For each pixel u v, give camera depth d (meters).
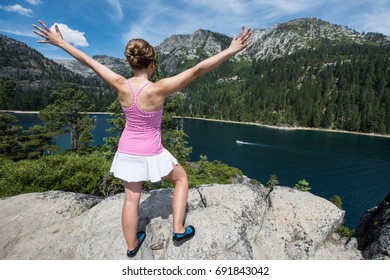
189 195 4.40
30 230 4.17
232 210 3.97
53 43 2.75
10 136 36.34
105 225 3.88
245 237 3.62
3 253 3.75
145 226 3.63
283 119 163.50
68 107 42.03
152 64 2.59
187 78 2.31
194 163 40.81
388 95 163.00
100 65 2.67
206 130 126.81
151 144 2.58
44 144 40.88
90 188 9.50
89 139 40.88
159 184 12.97
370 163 70.94
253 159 71.62
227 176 40.31
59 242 3.85
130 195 2.81
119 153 2.65
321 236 3.91
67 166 9.80
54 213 4.54
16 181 9.30
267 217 4.15
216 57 2.27
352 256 3.79
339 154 81.38
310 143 100.38
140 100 2.41
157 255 3.28
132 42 2.48
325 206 4.25
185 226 3.47
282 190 4.65
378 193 48.59
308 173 60.25
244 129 135.50
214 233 3.38
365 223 4.41
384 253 3.52
